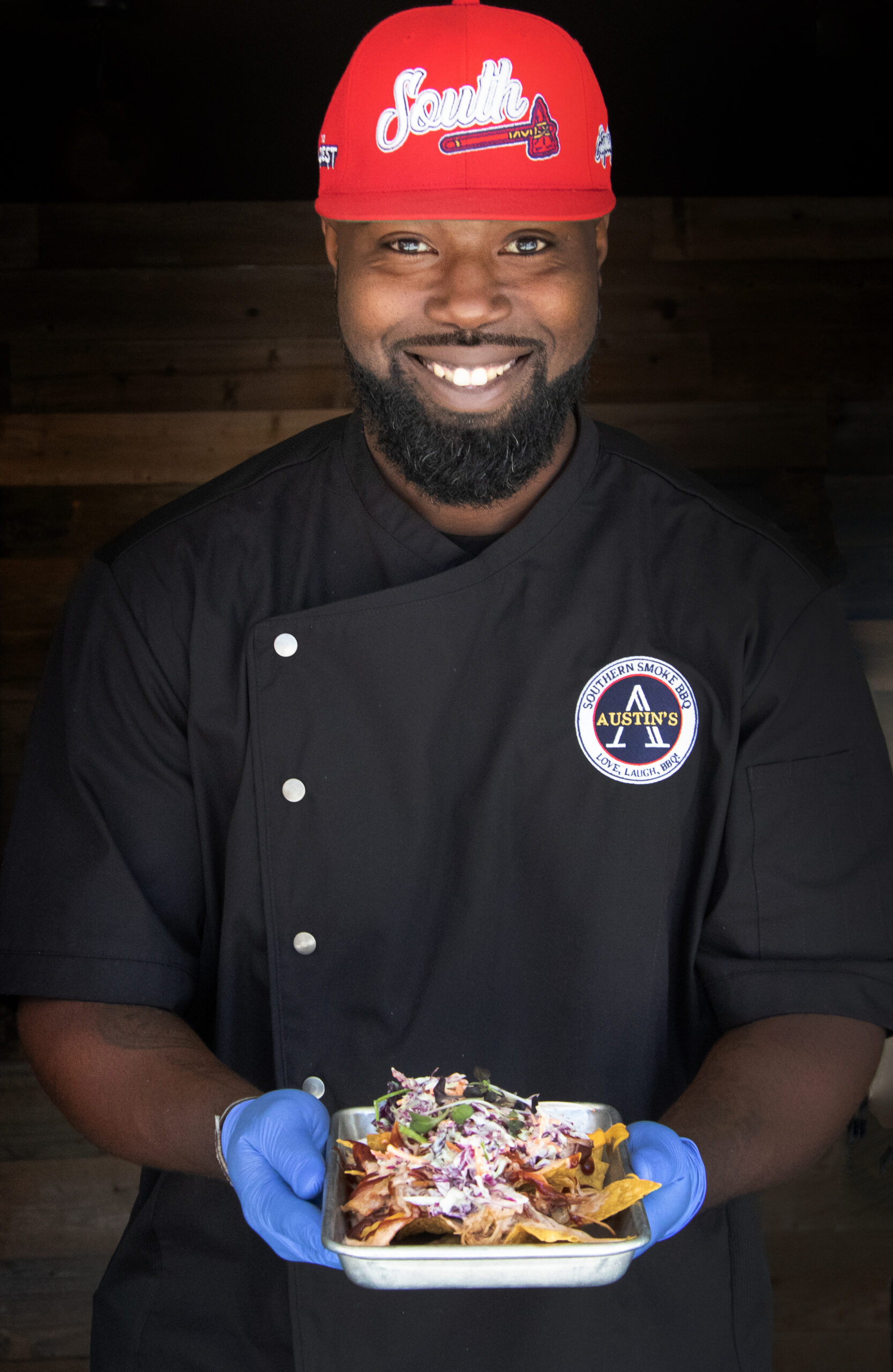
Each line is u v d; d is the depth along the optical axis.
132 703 1.25
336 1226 0.87
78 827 1.21
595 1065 1.22
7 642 3.27
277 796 1.23
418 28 1.15
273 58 2.91
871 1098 2.79
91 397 3.29
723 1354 1.23
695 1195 0.99
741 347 3.34
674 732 1.23
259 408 3.30
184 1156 1.08
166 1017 1.19
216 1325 1.24
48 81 2.93
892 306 3.35
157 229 3.26
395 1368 1.17
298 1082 1.22
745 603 1.25
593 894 1.22
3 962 1.20
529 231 1.14
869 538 3.37
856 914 1.21
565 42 1.18
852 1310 2.75
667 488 1.32
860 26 2.89
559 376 1.17
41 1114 2.88
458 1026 1.22
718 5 2.80
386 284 1.14
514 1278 0.82
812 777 1.22
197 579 1.27
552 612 1.25
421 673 1.23
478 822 1.22
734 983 1.19
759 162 3.14
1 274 3.25
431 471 1.18
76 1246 2.85
